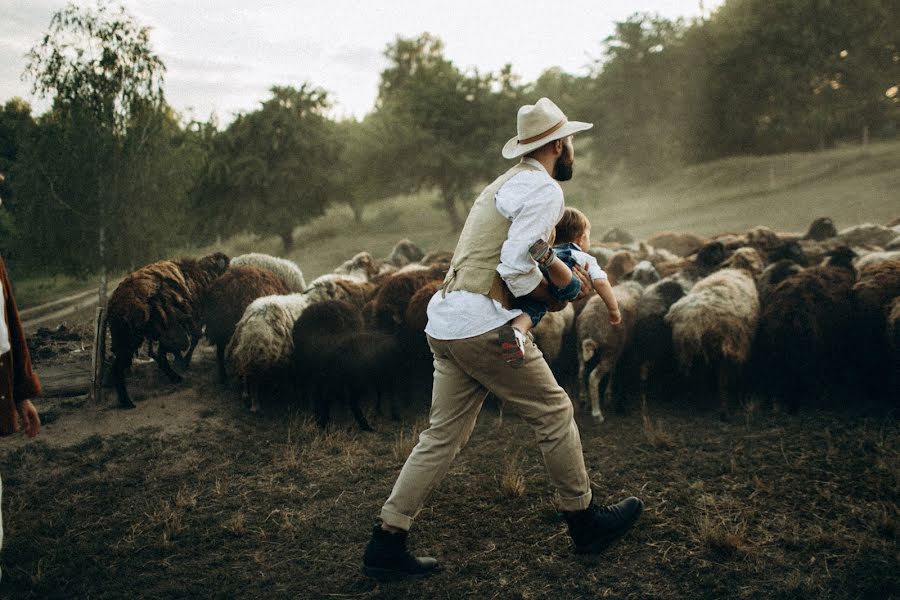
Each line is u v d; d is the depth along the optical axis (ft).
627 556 10.25
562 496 9.48
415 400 19.65
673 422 16.85
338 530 11.56
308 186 103.24
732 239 32.40
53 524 12.03
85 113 25.04
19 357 7.80
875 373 17.04
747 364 18.57
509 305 8.69
